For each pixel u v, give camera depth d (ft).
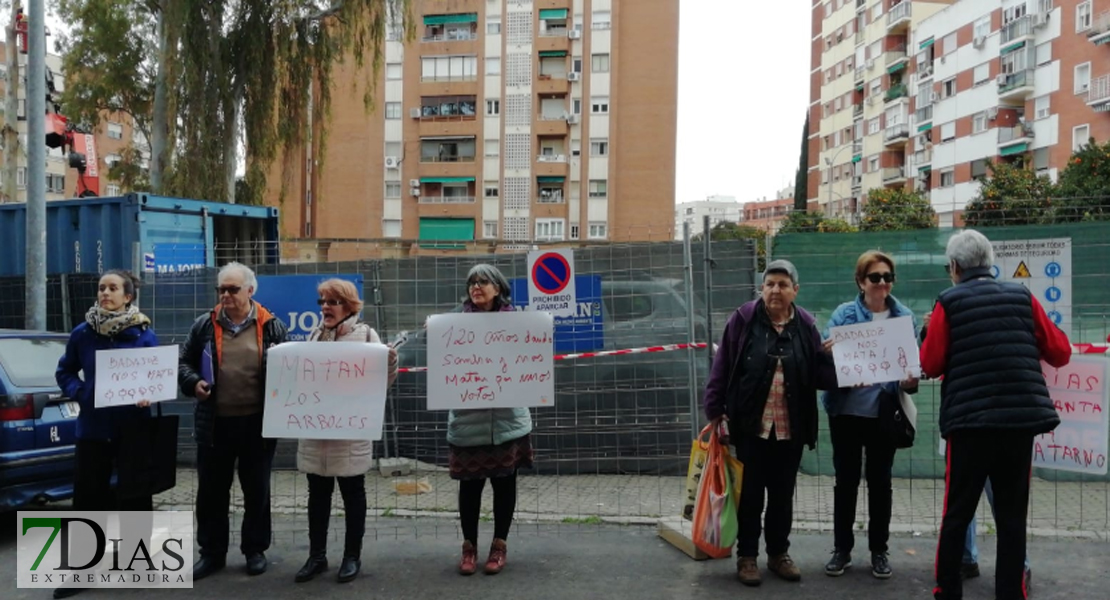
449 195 164.55
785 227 25.11
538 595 15.14
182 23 55.83
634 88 158.51
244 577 16.19
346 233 163.63
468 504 16.30
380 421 15.48
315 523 16.08
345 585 15.71
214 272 26.40
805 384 15.31
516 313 15.98
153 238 30.58
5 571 16.94
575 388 23.99
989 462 13.06
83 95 98.22
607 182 158.92
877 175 188.55
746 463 15.51
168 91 56.44
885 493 15.69
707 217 22.66
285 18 58.65
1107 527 18.71
